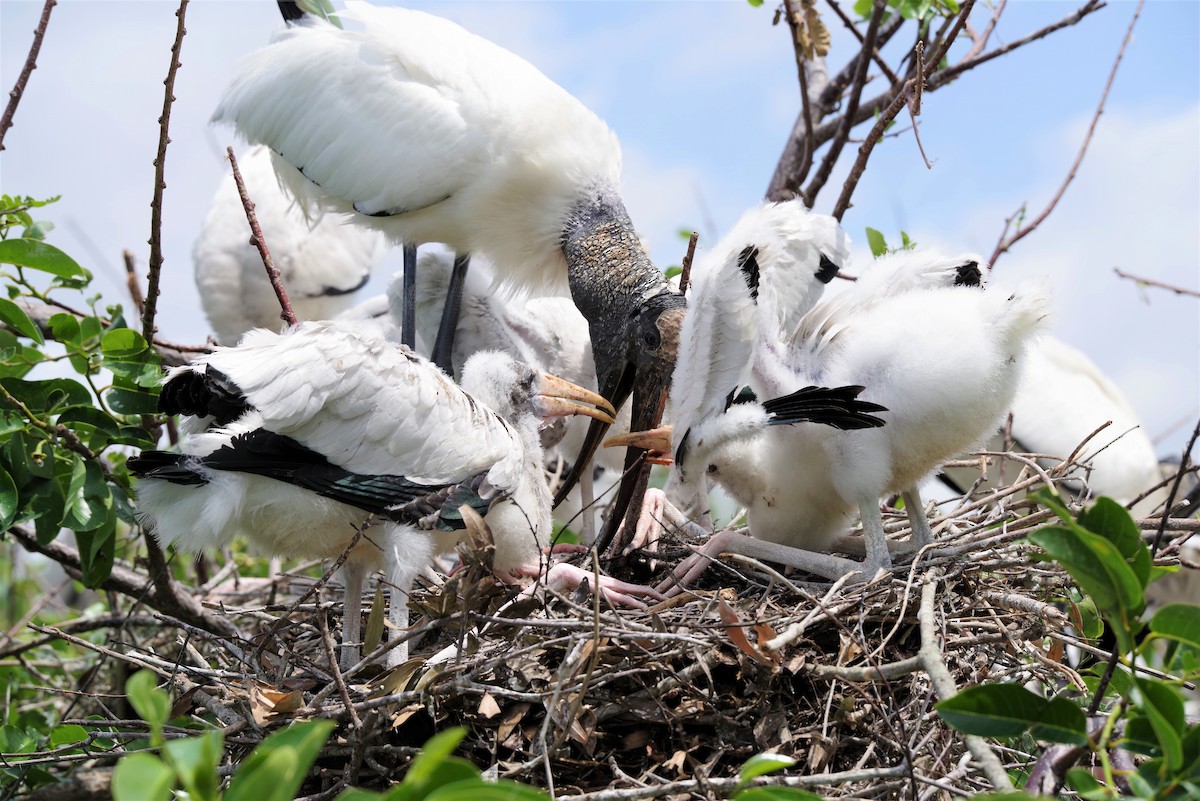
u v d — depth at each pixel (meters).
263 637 5.29
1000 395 5.59
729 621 4.84
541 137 7.52
